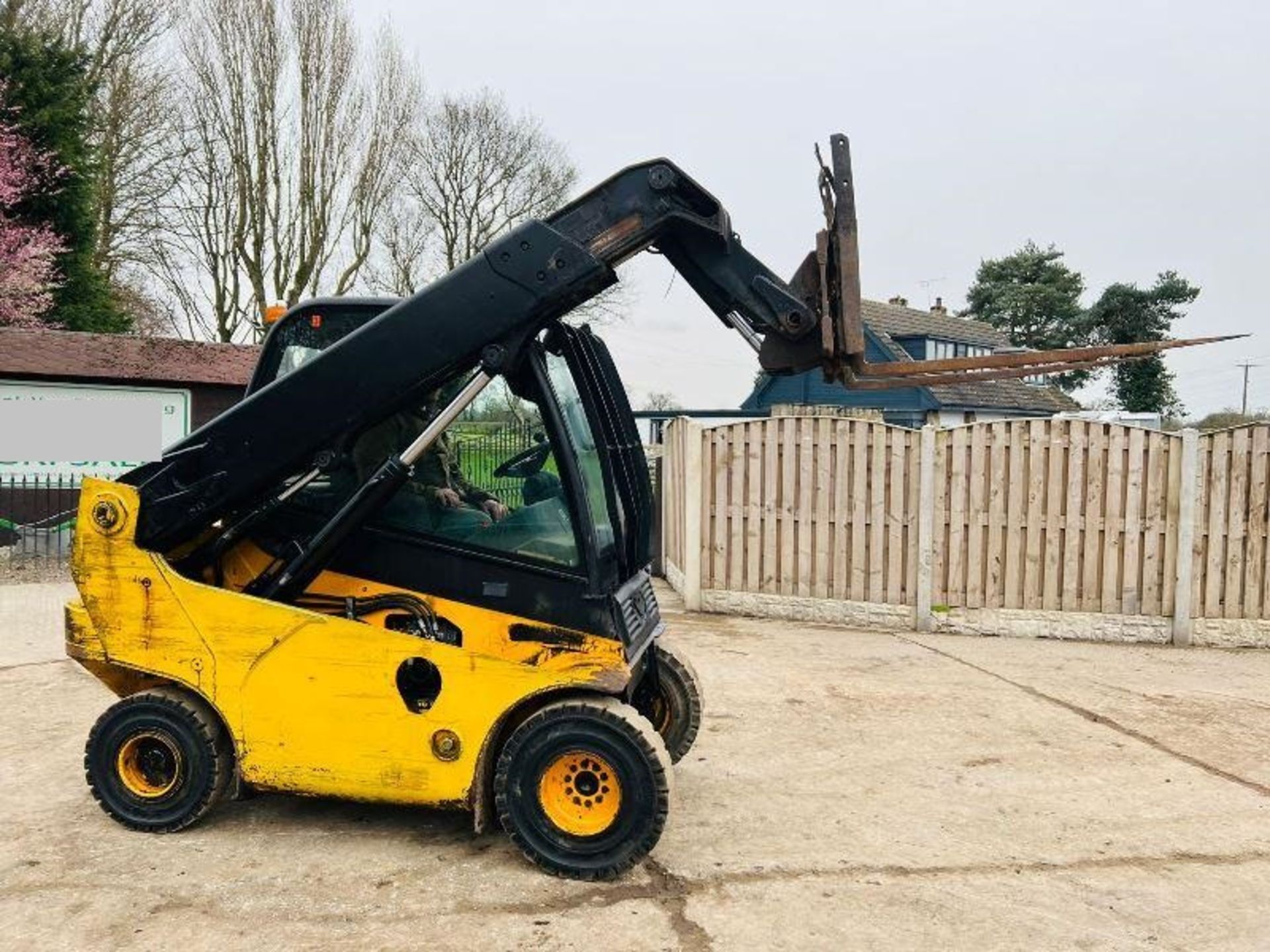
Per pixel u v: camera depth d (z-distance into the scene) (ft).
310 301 14.56
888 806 15.35
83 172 71.51
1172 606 27.40
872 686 22.53
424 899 12.02
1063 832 14.44
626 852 12.42
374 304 14.42
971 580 28.53
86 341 43.60
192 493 13.53
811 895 12.29
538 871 12.77
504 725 13.26
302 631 13.14
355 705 13.05
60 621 28.96
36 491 40.16
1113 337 149.28
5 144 63.77
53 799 15.12
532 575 13.17
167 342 45.55
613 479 13.97
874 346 105.91
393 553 13.71
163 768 13.89
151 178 83.10
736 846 13.73
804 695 21.67
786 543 30.55
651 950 10.93
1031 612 28.19
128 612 13.60
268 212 84.28
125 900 11.91
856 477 29.50
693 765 17.15
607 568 13.56
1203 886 12.78
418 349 13.04
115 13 80.94
